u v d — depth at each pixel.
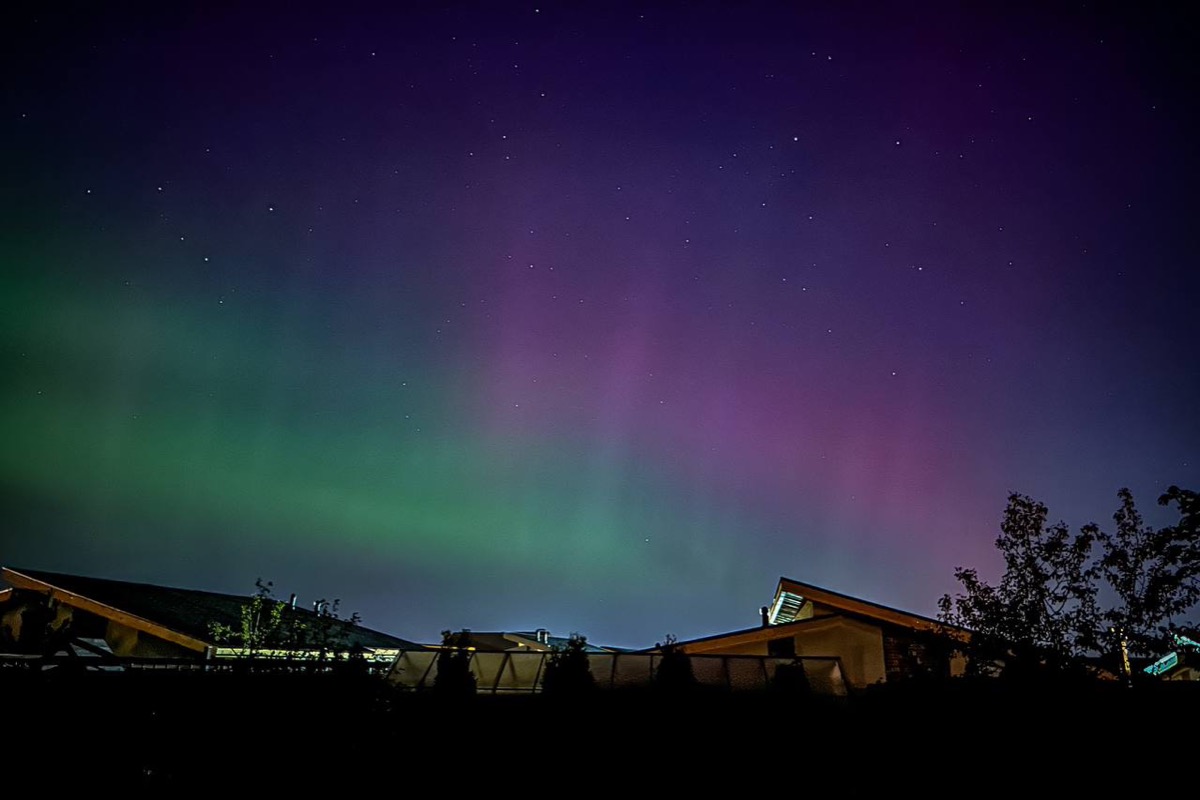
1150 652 10.76
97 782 7.05
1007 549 11.77
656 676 14.13
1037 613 11.12
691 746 11.84
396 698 12.03
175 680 8.30
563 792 10.75
